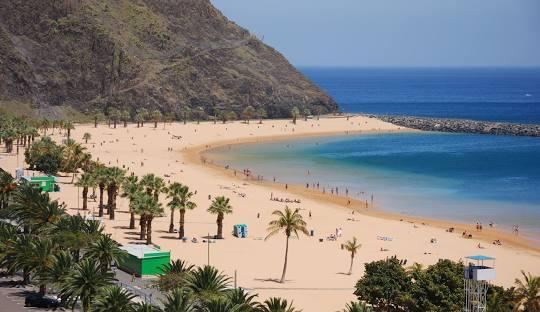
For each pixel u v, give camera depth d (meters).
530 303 82.94
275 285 106.31
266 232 145.00
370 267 93.38
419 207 184.75
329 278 112.19
